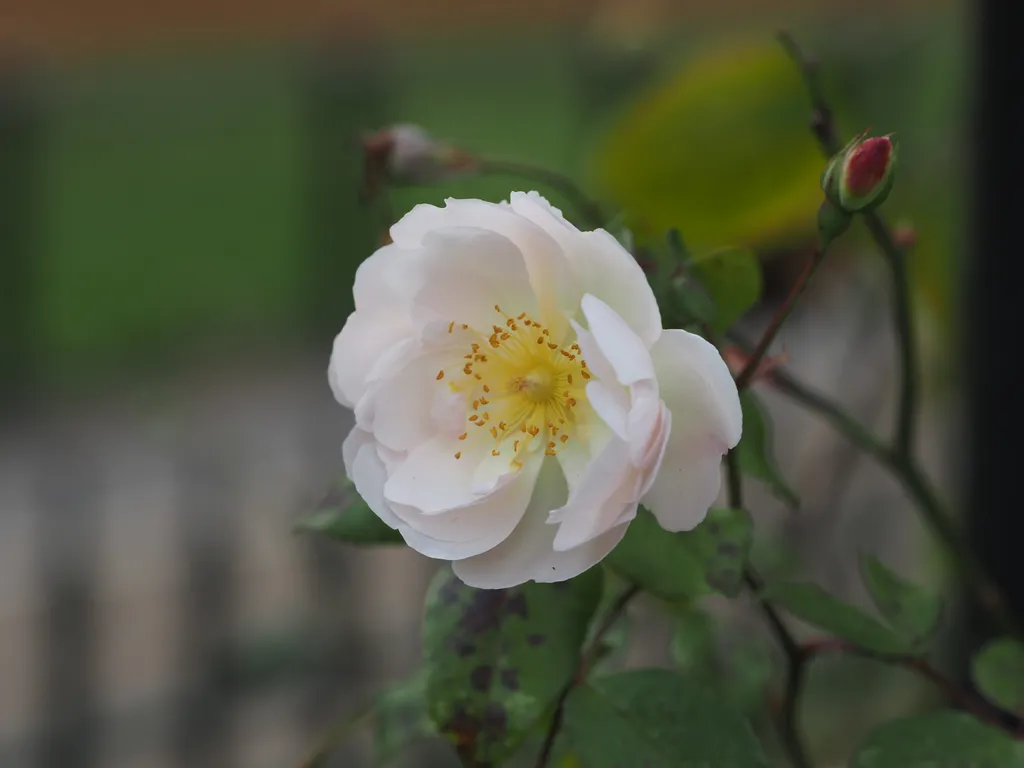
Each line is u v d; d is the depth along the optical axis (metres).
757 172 0.76
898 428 0.61
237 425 2.16
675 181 0.76
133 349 2.58
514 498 0.56
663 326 0.56
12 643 1.50
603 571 0.56
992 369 0.66
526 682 0.55
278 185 2.79
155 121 2.74
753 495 1.13
